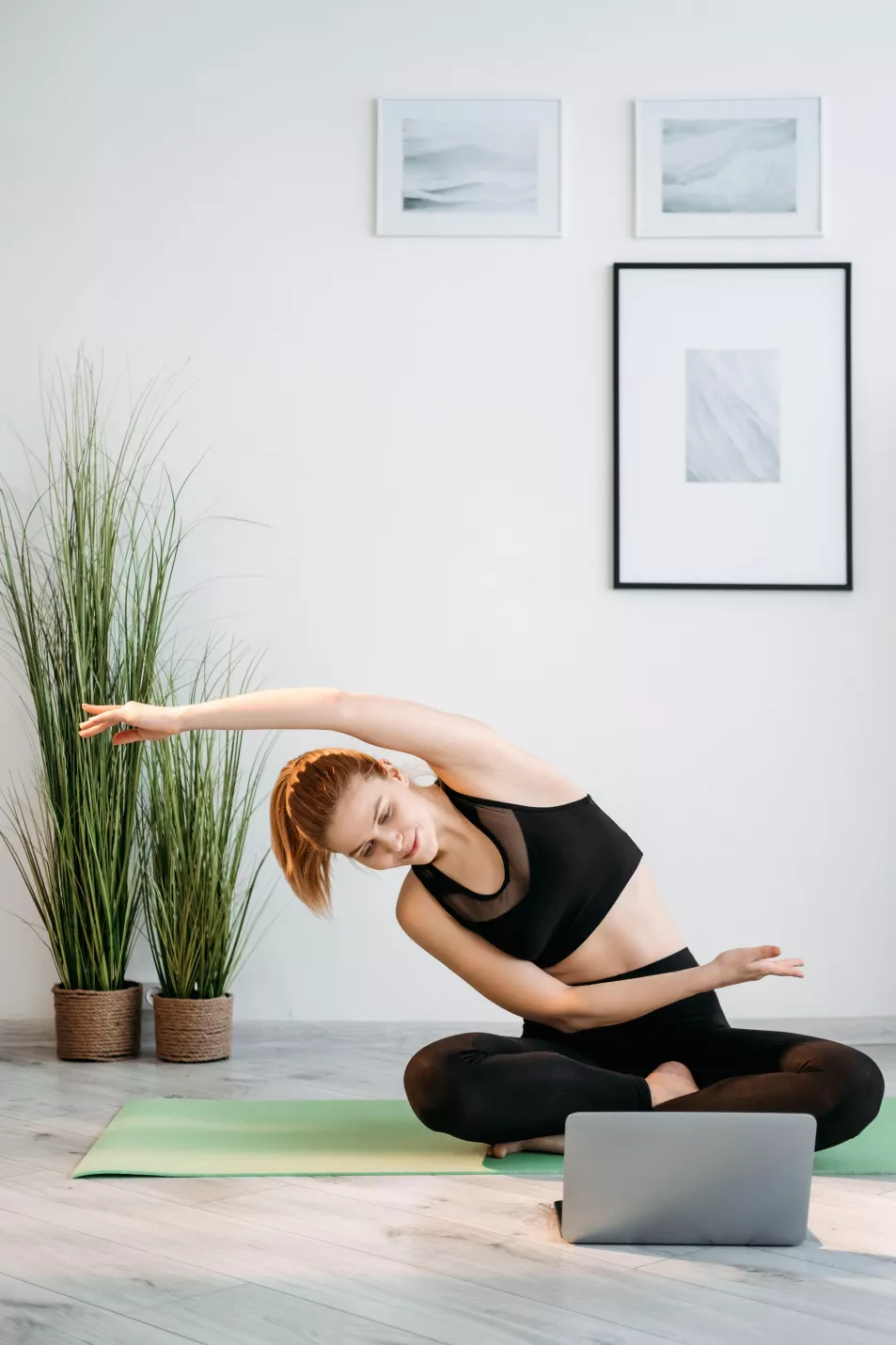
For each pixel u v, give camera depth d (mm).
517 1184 1896
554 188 3250
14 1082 2639
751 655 3213
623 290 3240
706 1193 1637
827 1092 1876
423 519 3232
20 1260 1553
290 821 2090
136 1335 1331
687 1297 1455
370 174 3260
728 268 3234
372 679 3215
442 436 3238
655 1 3250
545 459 3238
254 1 3262
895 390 3230
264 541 3225
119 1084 2609
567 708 3209
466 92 3258
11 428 3229
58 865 2924
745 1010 3156
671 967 2211
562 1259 1577
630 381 3234
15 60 3256
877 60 3248
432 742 2070
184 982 2883
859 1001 3164
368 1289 1469
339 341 3246
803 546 3217
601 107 3258
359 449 3238
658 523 3219
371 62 3258
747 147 3252
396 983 3154
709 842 3189
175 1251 1591
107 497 3012
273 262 3258
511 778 2127
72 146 3260
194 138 3260
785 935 3174
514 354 3248
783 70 3256
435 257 3254
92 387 3238
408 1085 1959
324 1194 1843
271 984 3160
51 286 3248
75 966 2906
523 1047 2062
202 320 3248
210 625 3213
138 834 2996
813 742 3201
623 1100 1991
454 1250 1605
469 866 2121
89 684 2895
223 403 3240
